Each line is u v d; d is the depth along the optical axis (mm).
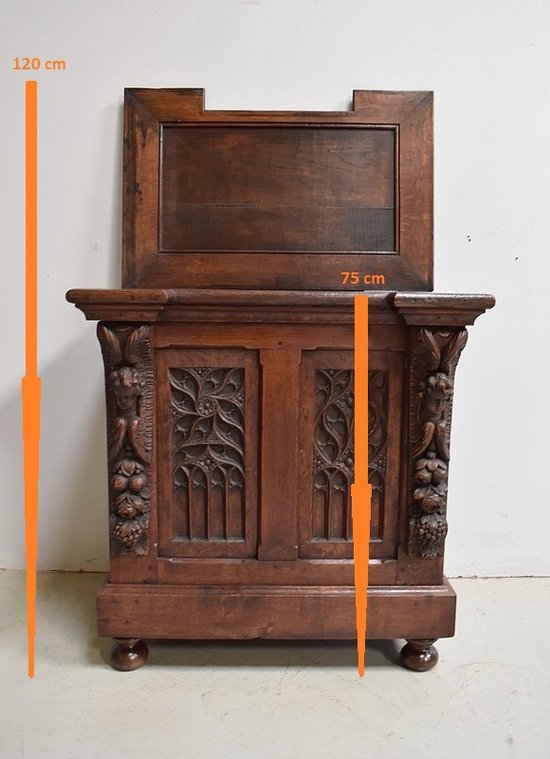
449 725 1196
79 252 1691
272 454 1320
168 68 1651
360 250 1580
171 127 1582
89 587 1710
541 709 1245
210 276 1562
